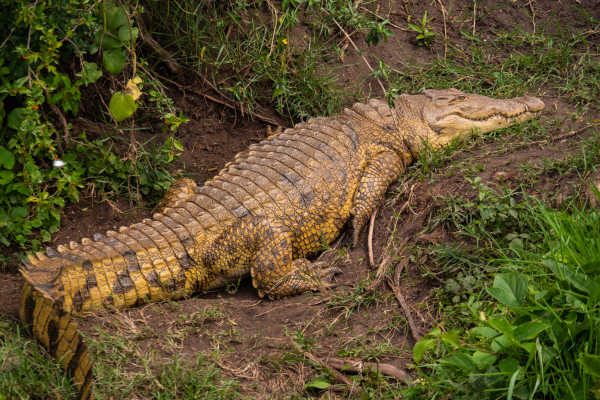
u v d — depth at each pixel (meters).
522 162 4.38
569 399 2.45
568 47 6.09
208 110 6.19
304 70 6.12
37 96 4.32
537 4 6.88
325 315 3.85
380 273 4.03
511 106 5.21
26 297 3.35
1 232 4.49
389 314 3.74
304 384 3.24
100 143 5.16
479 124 5.20
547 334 2.67
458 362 2.74
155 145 5.61
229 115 6.25
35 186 4.66
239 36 6.29
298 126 5.33
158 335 3.50
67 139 5.01
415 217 4.40
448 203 4.20
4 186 4.60
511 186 4.14
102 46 4.21
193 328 3.61
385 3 6.94
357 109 5.37
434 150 5.01
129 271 3.81
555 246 3.29
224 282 4.29
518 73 6.07
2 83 4.45
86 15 4.16
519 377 2.58
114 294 3.75
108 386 2.96
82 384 2.84
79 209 5.10
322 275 4.25
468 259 3.77
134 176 5.36
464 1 6.93
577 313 2.66
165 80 6.10
